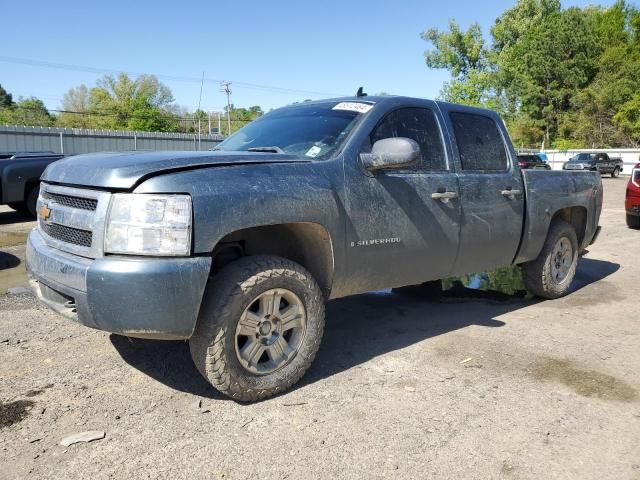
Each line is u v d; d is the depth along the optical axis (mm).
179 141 33781
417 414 3188
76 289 2947
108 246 2895
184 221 2881
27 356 3953
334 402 3320
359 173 3723
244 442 2855
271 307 3277
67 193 3215
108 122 70875
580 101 59812
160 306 2832
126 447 2791
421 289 6266
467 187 4480
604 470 2670
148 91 74375
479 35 52219
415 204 4047
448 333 4676
